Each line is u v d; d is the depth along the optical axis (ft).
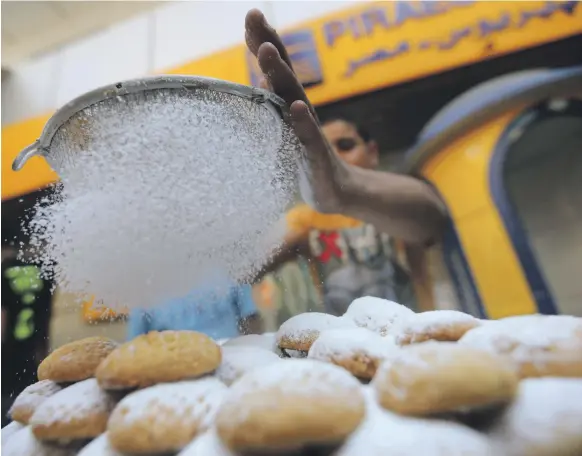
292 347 0.97
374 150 2.64
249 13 1.21
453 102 2.61
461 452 0.52
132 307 0.96
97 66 2.74
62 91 2.74
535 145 2.45
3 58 2.81
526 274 2.29
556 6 2.54
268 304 1.80
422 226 2.38
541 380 0.63
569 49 2.48
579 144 2.38
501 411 0.60
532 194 2.40
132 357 0.74
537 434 0.55
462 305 2.30
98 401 0.75
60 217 0.89
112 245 0.85
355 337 0.81
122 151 0.85
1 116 2.78
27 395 0.91
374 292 2.23
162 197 0.84
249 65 2.46
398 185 2.41
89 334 1.71
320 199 1.84
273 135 1.07
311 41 2.77
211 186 0.88
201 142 0.89
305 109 1.12
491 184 2.45
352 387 0.61
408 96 2.66
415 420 0.58
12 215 2.31
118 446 0.64
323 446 0.56
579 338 0.67
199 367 0.75
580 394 0.59
